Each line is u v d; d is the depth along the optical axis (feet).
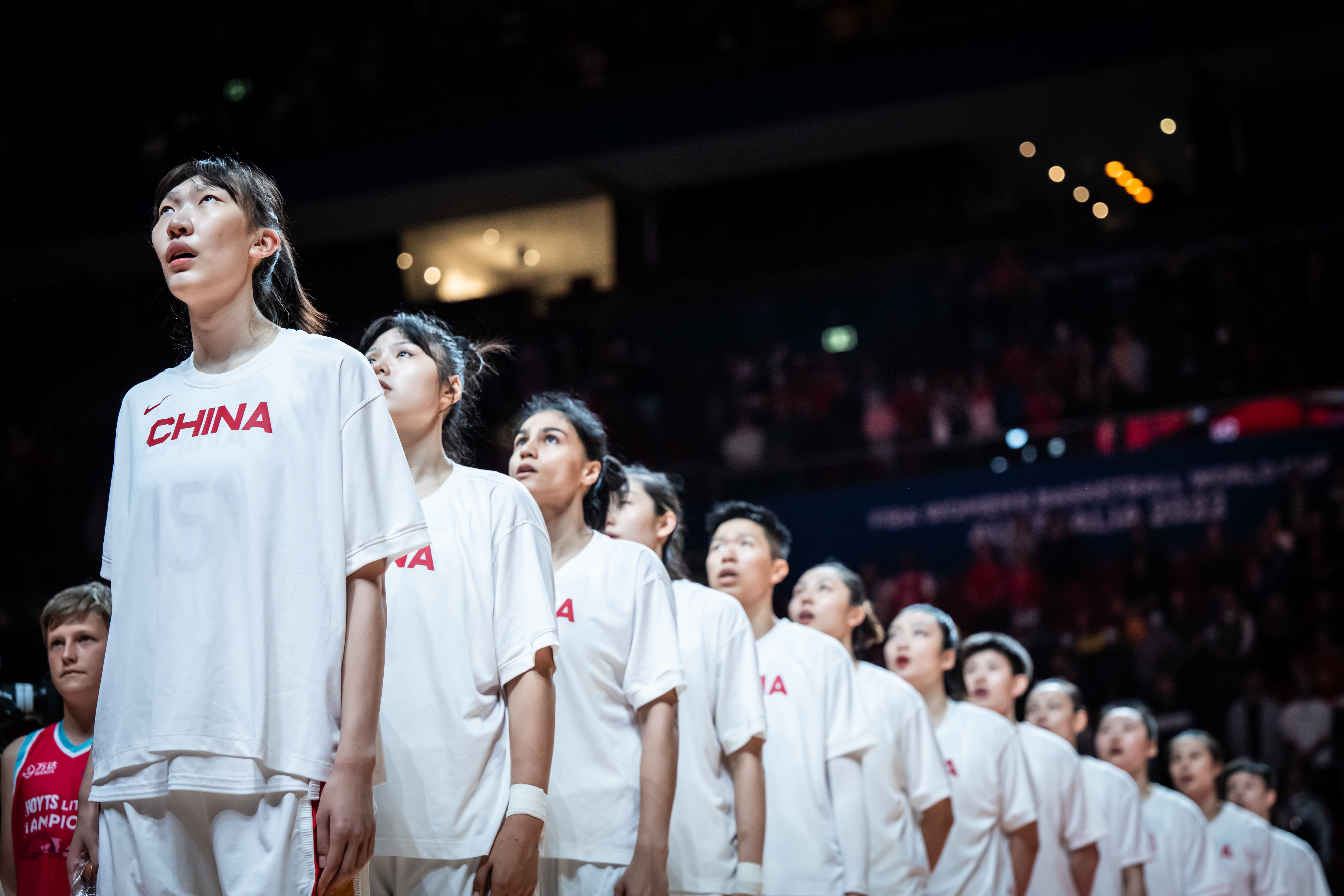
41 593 39.65
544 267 51.47
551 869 9.68
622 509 12.19
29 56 48.88
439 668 8.07
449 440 10.09
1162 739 33.04
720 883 10.91
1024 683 19.35
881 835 14.65
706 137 43.73
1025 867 17.17
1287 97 41.88
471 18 47.52
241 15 48.60
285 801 6.15
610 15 46.50
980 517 36.04
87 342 46.32
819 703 13.10
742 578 13.50
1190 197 42.83
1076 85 41.06
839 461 37.37
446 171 45.34
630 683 9.89
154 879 6.20
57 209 46.55
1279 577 33.24
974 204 46.44
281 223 7.41
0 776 10.59
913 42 42.14
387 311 47.11
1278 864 24.20
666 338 42.22
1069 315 38.99
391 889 7.96
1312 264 36.94
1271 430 34.35
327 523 6.53
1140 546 34.63
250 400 6.64
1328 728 31.55
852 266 45.62
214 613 6.33
